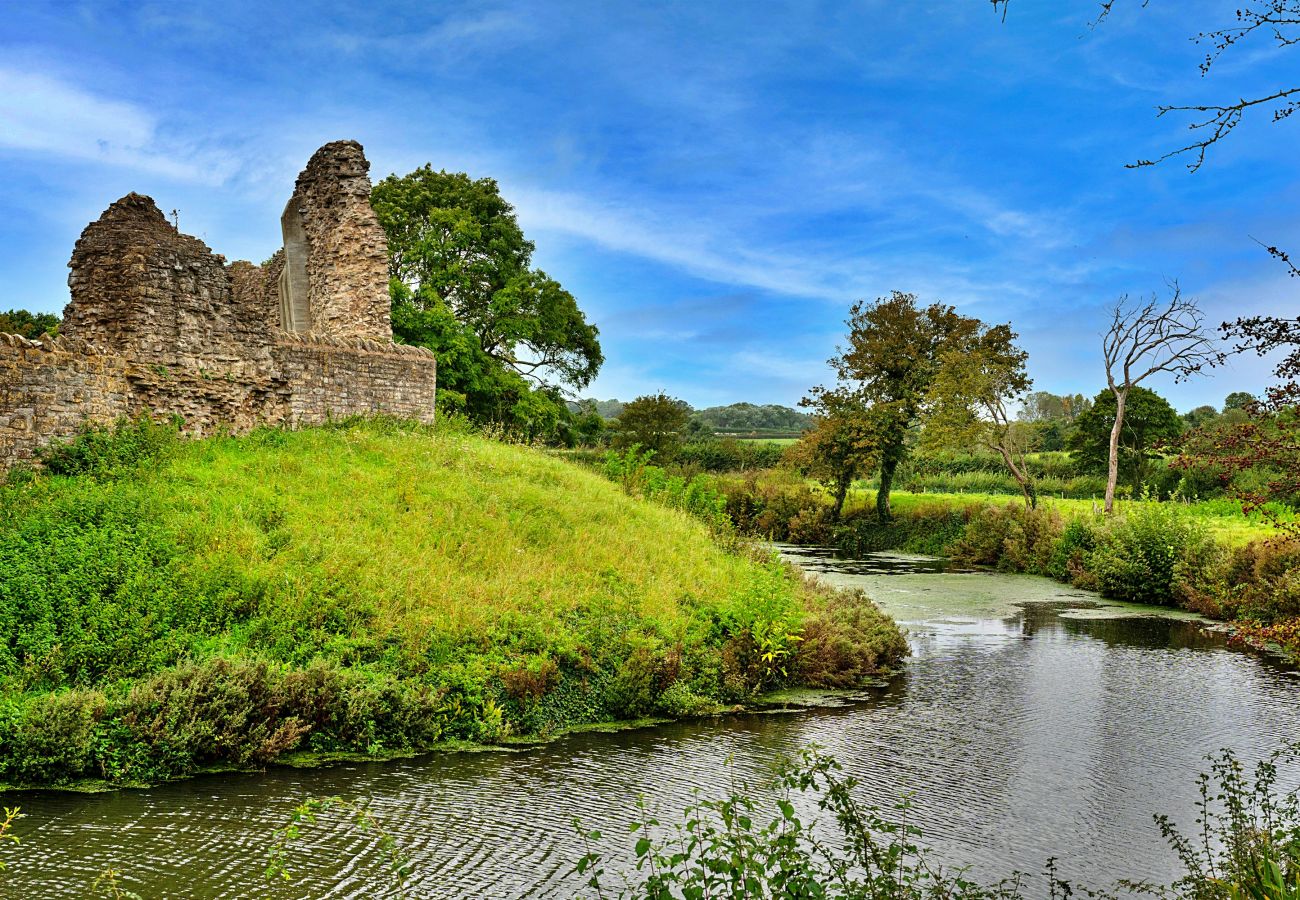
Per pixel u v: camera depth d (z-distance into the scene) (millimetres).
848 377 46438
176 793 9438
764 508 47625
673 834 8820
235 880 7637
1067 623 21984
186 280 18609
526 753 11234
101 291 17984
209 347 18984
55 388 15469
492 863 8125
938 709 13742
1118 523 28500
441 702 11562
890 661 16609
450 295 37312
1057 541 31375
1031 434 42875
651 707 13039
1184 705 14070
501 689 12148
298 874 7785
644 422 57094
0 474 14258
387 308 25422
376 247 25359
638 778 10469
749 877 5332
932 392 41000
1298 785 10430
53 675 10469
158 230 18562
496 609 13398
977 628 21234
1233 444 6441
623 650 13461
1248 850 6543
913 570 32938
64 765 9453
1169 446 6902
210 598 12039
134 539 12953
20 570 11766
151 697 10125
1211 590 23469
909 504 45844
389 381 23125
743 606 15141
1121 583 26312
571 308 40969
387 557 14047
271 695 10648
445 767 10586
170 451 16719
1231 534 28016
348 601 12617
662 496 24891
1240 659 17703
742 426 125312
